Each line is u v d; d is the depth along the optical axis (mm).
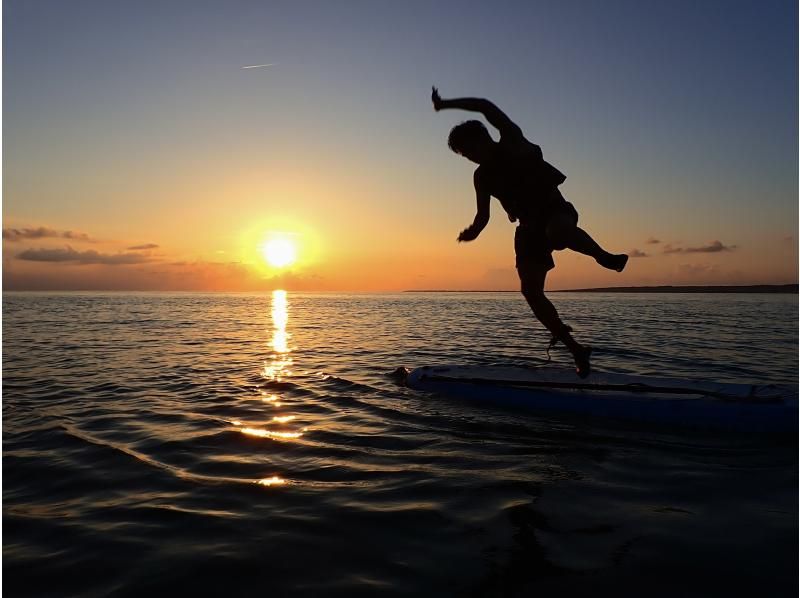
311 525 3467
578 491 4047
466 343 14633
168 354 12656
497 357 11609
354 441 5406
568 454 4953
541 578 2791
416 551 3107
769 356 11305
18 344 14875
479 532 3350
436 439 5453
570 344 6121
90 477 4422
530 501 3855
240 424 6070
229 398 7500
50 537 3330
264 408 6863
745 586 2699
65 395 7738
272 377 9258
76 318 28656
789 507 3705
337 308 46562
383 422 6113
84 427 5973
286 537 3297
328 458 4891
